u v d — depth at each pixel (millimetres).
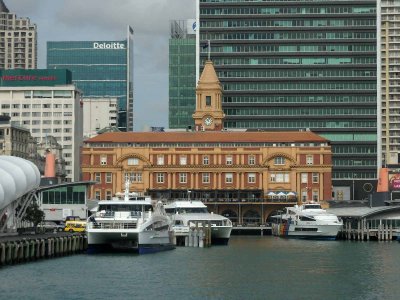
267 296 97500
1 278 107562
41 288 100438
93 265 124125
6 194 142000
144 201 145375
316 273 119688
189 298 95438
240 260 137625
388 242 191250
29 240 126938
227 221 176125
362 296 97688
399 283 108875
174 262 131625
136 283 106375
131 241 145500
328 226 198875
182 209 181000
